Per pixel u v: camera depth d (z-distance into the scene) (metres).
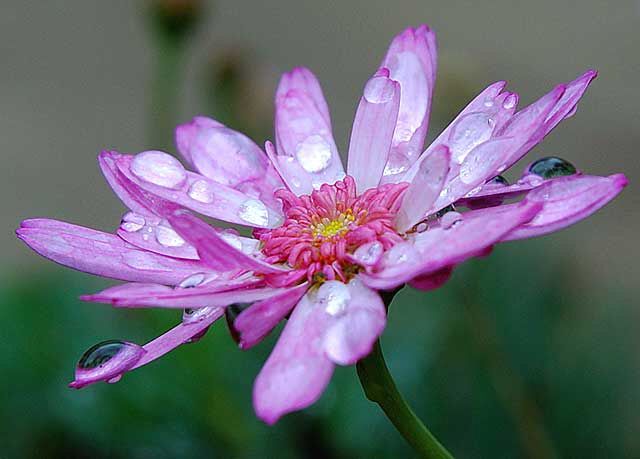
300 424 0.21
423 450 0.16
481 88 0.23
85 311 0.24
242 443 0.22
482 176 0.16
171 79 0.25
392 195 0.17
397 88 0.17
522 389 0.22
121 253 0.17
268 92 0.24
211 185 0.17
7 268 0.29
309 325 0.15
